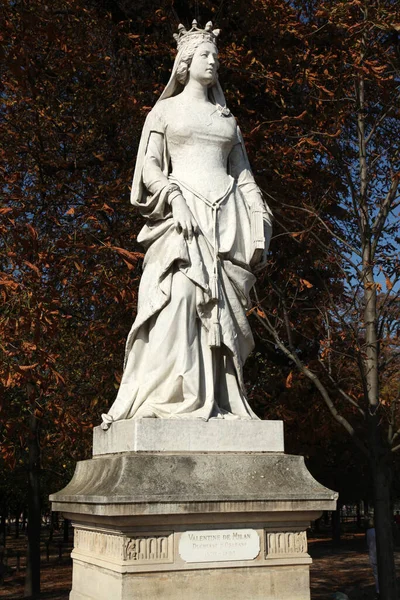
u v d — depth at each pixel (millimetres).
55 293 10422
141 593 4520
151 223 5883
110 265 11836
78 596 5344
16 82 12133
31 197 12578
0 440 13102
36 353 10344
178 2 13539
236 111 13125
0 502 31969
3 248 11000
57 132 13188
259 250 5848
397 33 11859
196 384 5328
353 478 25578
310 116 11492
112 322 12523
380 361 11234
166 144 6121
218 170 5996
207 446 5090
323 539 32719
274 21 11977
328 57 11438
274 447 5270
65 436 11781
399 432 10070
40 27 11914
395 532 22141
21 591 18359
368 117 11359
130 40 13352
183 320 5414
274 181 11789
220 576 4730
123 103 12312
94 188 12602
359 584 16422
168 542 4664
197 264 5488
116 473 4777
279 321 11711
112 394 12836
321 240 11484
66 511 5383
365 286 10242
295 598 4887
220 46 12828
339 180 11875
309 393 13828
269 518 4926
